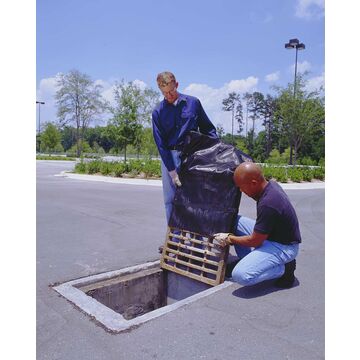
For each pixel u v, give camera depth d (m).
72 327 2.94
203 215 4.12
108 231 6.50
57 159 44.66
